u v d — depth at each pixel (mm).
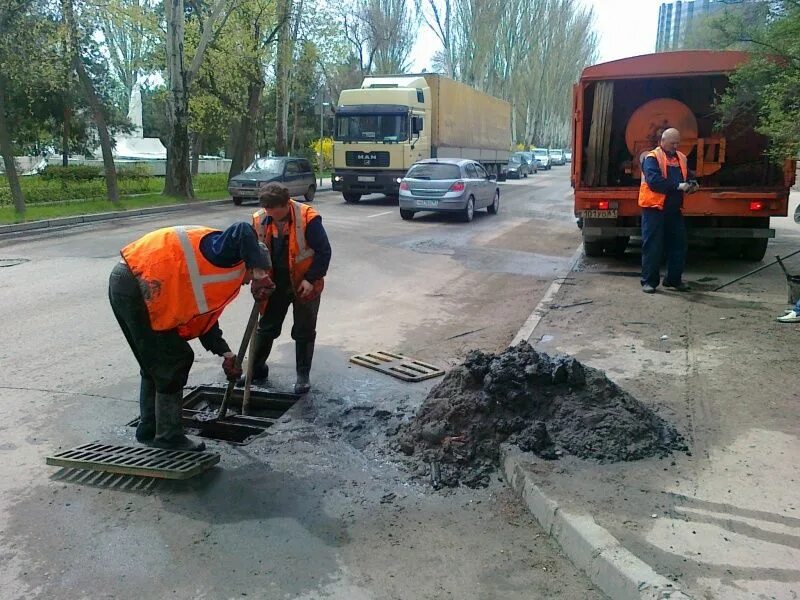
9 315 7660
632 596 2842
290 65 27562
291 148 42938
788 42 6785
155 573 3180
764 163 10227
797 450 4051
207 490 3949
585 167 10633
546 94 69875
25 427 4766
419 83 23438
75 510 3723
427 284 9859
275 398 5348
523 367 4441
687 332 6633
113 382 5648
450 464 4145
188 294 3986
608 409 4234
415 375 5789
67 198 21078
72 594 3025
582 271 10242
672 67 9789
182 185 22625
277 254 5137
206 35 21969
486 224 17062
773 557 3004
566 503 3473
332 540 3455
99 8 18594
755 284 8922
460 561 3273
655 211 8320
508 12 56594
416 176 17312
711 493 3564
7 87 23844
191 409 5270
